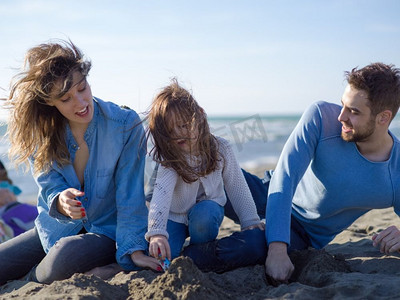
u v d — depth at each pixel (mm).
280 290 2361
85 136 2934
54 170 2980
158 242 2689
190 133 2758
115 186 3037
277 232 2723
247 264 2836
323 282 2525
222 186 3113
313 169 3010
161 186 2834
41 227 3051
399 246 2779
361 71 2676
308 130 2922
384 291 2270
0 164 4254
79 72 2645
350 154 2871
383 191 2871
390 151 2846
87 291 2299
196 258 2885
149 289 2295
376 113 2658
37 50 2707
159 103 2791
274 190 2840
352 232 3898
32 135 2844
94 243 2881
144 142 2990
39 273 2809
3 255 3035
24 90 2717
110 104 3055
